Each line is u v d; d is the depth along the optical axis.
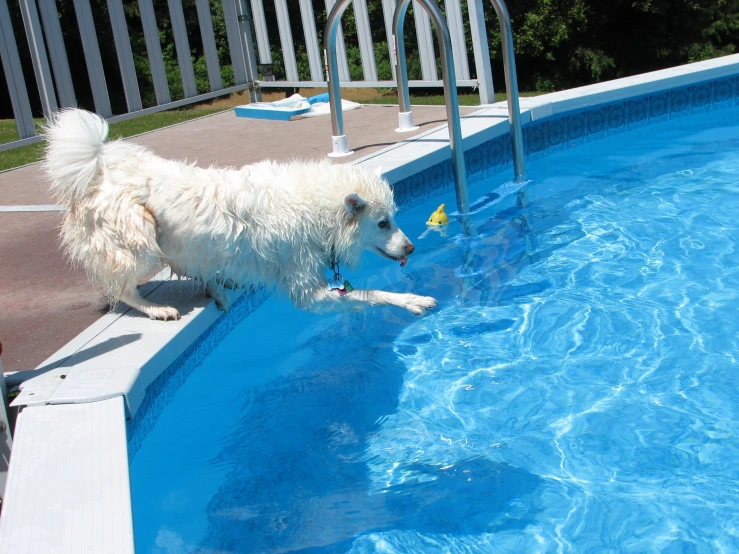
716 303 4.59
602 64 19.45
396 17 6.99
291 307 5.04
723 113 8.91
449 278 5.24
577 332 4.41
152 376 3.42
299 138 7.56
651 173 6.96
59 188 3.75
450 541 2.93
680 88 8.76
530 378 4.00
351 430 3.69
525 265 5.33
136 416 3.37
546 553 2.84
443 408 3.81
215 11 21.08
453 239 5.84
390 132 7.42
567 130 8.09
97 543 2.26
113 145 3.82
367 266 5.59
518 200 6.52
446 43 5.55
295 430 3.71
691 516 2.98
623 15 20.64
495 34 17.97
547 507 3.08
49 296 4.24
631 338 4.29
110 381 3.14
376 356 4.36
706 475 3.20
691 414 3.61
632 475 3.23
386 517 3.09
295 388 4.07
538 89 19.70
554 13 17.92
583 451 3.41
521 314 4.67
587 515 3.02
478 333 4.51
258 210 3.83
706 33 20.14
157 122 11.23
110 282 3.75
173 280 4.39
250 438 3.65
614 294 4.80
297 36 20.44
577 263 5.28
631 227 5.78
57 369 3.31
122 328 3.77
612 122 8.45
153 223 3.70
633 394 3.80
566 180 6.96
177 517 3.16
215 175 3.85
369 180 4.16
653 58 20.62
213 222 3.73
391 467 3.39
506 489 3.20
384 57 18.08
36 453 2.68
